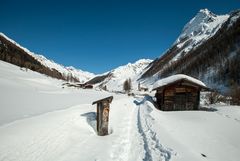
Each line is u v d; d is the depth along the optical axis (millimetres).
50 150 8117
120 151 9125
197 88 24328
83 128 11773
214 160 7977
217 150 9266
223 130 13133
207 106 27844
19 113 14070
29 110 15930
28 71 99625
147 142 10008
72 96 40500
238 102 30609
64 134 9938
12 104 19094
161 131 11570
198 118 17281
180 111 22656
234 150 9430
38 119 10930
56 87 71688
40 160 7258
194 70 107625
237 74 70625
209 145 9898
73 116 12961
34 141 8141
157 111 21000
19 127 8984
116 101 31500
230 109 22484
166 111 23172
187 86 24328
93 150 9062
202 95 42531
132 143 10281
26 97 27703
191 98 24281
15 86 45125
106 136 11477
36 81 75312
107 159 8203
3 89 35688
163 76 157500
